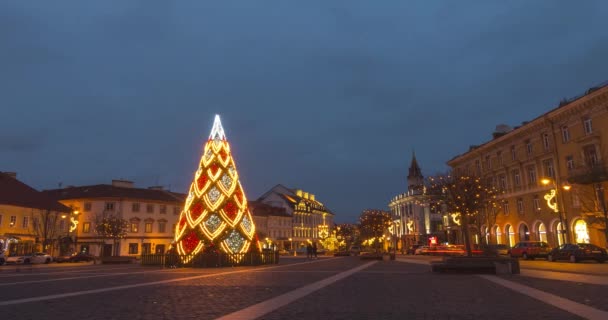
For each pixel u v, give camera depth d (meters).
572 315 8.23
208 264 28.06
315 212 113.81
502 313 8.57
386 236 85.06
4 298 11.66
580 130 37.78
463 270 19.52
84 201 63.78
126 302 10.58
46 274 22.91
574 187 38.19
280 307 9.60
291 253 76.50
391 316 8.37
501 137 49.97
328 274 20.12
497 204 42.78
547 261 32.50
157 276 19.91
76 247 61.84
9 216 50.44
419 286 13.99
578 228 38.31
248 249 31.39
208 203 30.41
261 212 92.19
